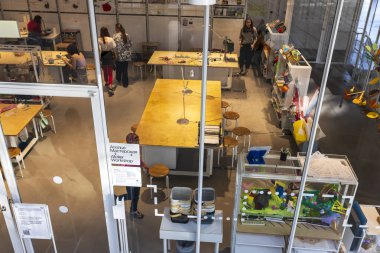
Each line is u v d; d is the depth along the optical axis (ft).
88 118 20.51
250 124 24.07
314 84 29.84
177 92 22.86
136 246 14.90
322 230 12.87
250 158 12.96
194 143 17.39
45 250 14.78
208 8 8.50
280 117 23.79
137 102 23.71
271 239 13.52
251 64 30.68
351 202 12.23
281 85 23.95
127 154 12.26
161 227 12.87
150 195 17.65
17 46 12.38
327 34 34.71
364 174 20.42
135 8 28.63
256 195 13.25
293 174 12.54
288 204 13.05
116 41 23.97
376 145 23.15
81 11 13.84
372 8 30.35
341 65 35.27
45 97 20.27
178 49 29.78
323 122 25.46
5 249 14.78
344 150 22.48
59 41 13.19
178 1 28.17
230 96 27.53
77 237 15.28
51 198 16.52
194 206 13.11
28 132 19.77
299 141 20.63
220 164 20.18
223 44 29.66
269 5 32.42
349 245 13.16
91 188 17.07
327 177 12.14
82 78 11.53
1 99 19.69
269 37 29.25
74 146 19.06
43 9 14.40
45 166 18.11
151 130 18.37
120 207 12.85
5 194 13.07
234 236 13.55
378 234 13.10
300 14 36.99
